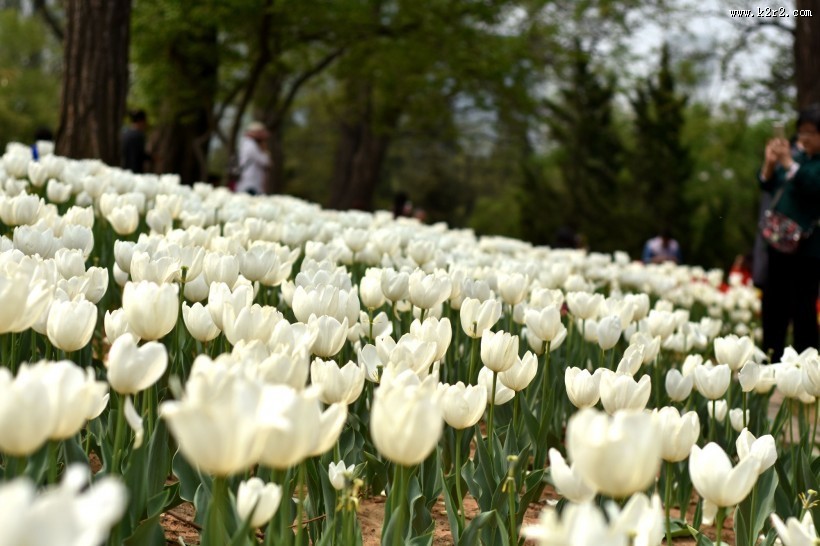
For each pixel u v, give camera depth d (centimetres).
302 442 157
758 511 303
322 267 402
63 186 615
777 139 691
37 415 140
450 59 2159
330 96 3303
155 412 312
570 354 469
